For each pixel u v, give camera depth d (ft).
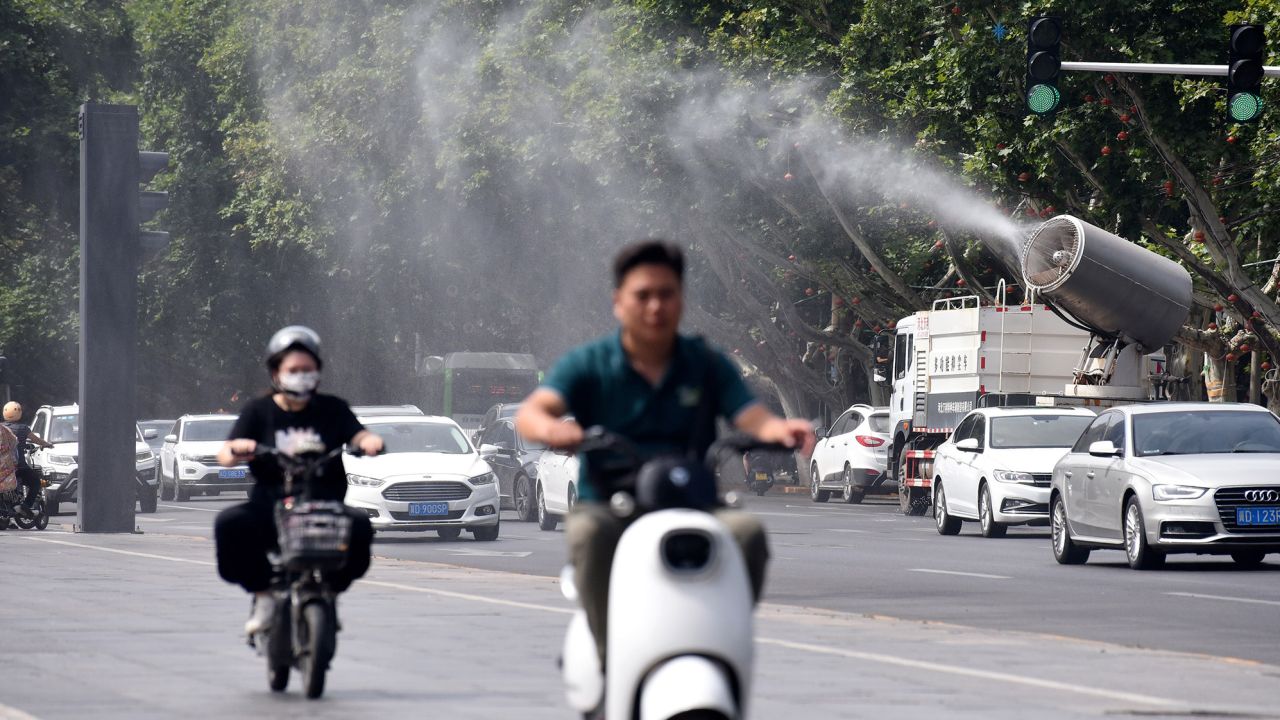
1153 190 310.24
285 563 84.28
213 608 129.49
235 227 572.51
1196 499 176.35
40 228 500.74
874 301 442.09
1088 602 146.82
